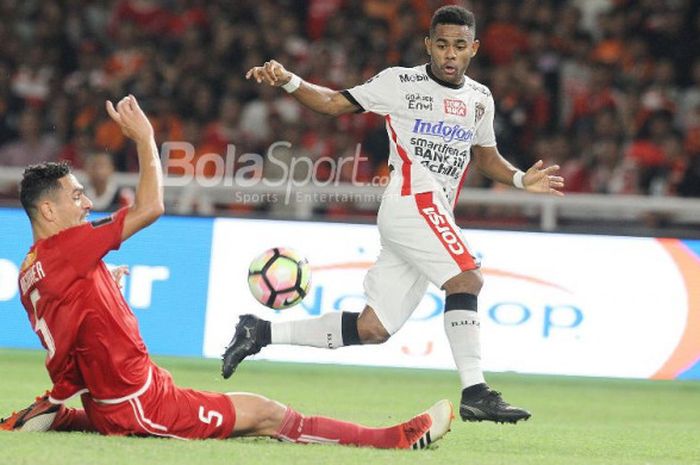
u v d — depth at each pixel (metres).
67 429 22.27
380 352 40.41
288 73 25.14
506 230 40.75
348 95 25.48
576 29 59.97
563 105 56.97
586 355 40.59
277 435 21.61
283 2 61.62
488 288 40.62
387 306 25.73
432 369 41.69
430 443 21.98
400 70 25.62
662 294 40.81
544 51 59.38
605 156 52.78
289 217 40.88
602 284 40.75
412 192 25.23
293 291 25.84
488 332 40.50
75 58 60.50
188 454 19.91
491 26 59.91
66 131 55.31
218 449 20.48
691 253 40.91
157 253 40.91
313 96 25.33
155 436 21.19
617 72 57.91
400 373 41.47
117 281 23.38
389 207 25.31
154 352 40.62
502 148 53.81
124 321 20.86
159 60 58.56
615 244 40.84
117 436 21.16
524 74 56.44
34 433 21.62
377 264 25.95
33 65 59.75
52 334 20.78
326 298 40.56
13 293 40.91
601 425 31.16
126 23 60.25
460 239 24.84
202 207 44.78
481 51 59.56
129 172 52.66
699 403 37.50
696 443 27.56
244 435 21.70
